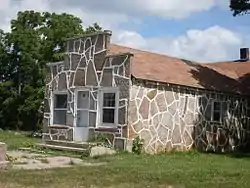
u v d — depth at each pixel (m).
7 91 44.97
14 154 19.98
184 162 18.66
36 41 42.81
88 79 23.98
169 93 23.41
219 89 26.06
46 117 26.27
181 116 24.02
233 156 22.92
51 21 42.34
